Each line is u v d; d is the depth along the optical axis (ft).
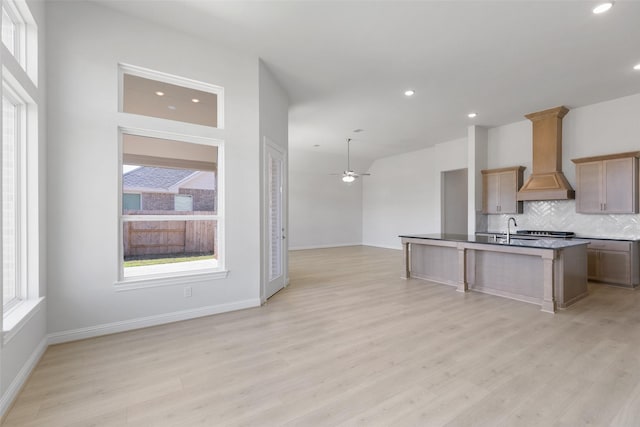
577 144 17.98
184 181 11.61
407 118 20.34
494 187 21.45
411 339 9.53
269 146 14.06
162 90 11.35
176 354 8.55
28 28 8.03
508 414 5.97
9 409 6.14
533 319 11.23
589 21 10.10
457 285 16.12
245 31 10.93
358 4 9.41
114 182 9.91
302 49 12.12
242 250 12.48
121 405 6.30
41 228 8.48
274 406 6.27
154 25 10.50
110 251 9.87
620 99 16.53
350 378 7.31
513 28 10.57
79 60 9.36
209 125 12.23
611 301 13.35
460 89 15.67
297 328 10.44
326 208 34.99
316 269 21.42
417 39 11.33
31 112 8.09
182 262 11.73
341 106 18.16
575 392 6.67
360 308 12.63
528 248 12.66
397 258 26.53
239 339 9.55
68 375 7.43
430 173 29.30
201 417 5.94
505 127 21.68
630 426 5.60
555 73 13.87
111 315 9.93
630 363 7.91
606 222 17.04
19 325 6.59
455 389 6.82
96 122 9.61
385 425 5.69
